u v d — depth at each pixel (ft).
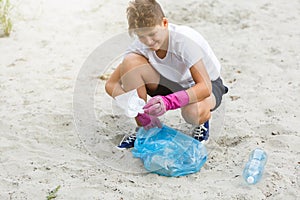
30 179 22.17
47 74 31.53
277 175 21.81
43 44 35.60
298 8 40.29
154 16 21.50
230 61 32.71
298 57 32.81
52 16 39.65
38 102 28.30
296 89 29.01
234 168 22.58
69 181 21.98
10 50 34.73
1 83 30.37
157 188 21.42
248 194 20.76
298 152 23.44
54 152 24.12
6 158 23.54
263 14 39.32
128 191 21.15
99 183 21.83
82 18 39.42
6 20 38.22
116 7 41.19
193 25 38.01
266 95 28.48
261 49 34.04
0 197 21.07
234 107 27.45
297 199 20.63
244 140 24.57
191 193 21.01
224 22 38.32
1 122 26.23
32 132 25.52
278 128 25.25
